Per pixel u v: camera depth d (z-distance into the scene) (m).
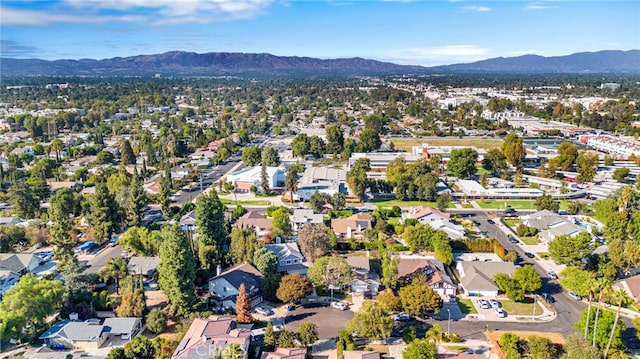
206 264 96.19
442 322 80.75
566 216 136.50
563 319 81.62
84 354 71.62
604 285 71.81
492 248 110.25
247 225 123.50
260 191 163.12
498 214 140.00
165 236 100.75
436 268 96.25
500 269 95.38
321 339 75.25
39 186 150.62
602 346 69.25
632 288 88.25
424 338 74.88
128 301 79.94
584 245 96.50
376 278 96.69
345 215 134.75
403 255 107.00
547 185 168.00
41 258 108.25
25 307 74.69
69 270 84.69
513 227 129.25
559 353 69.56
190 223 127.31
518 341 71.00
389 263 93.44
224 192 164.50
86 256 109.69
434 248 105.56
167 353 69.06
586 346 65.44
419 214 127.75
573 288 87.69
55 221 105.00
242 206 148.00
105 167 195.38
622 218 109.19
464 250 111.12
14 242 114.62
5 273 95.75
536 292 91.50
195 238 108.88
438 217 126.06
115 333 75.38
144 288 92.94
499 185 166.00
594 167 186.62
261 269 93.88
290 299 83.88
